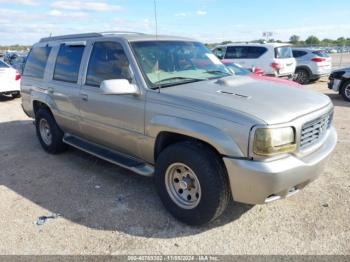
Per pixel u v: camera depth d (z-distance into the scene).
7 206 4.00
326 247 3.07
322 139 3.46
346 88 10.69
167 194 3.58
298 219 3.52
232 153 2.95
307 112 3.17
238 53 13.87
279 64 13.04
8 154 5.92
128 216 3.69
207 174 3.13
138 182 4.55
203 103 3.20
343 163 4.97
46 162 5.43
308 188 4.18
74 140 5.22
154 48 4.14
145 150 3.82
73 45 4.91
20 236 3.38
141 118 3.69
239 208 3.76
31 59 6.06
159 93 3.55
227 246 3.13
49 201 4.09
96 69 4.40
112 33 4.63
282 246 3.10
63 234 3.39
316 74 15.51
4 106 10.73
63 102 4.97
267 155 2.87
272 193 2.95
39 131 5.96
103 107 4.19
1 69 11.36
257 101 3.21
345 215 3.56
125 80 3.65
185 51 4.45
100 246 3.19
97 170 5.02
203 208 3.25
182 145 3.32
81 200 4.09
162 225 3.50
